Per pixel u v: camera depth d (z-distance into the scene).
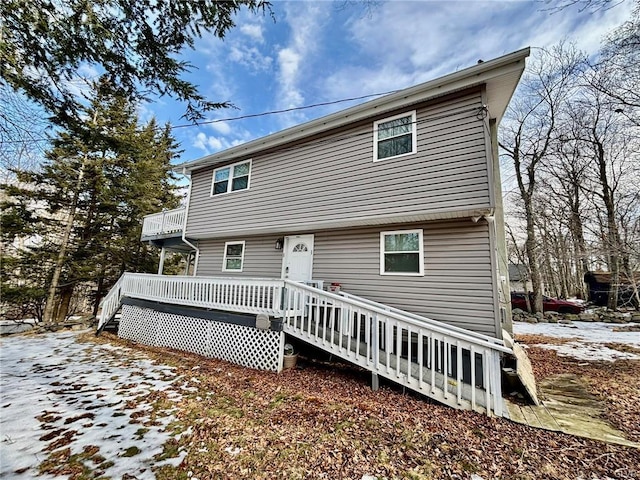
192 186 10.79
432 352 4.30
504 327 6.75
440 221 6.29
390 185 6.48
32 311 12.52
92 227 13.48
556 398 4.52
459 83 5.82
